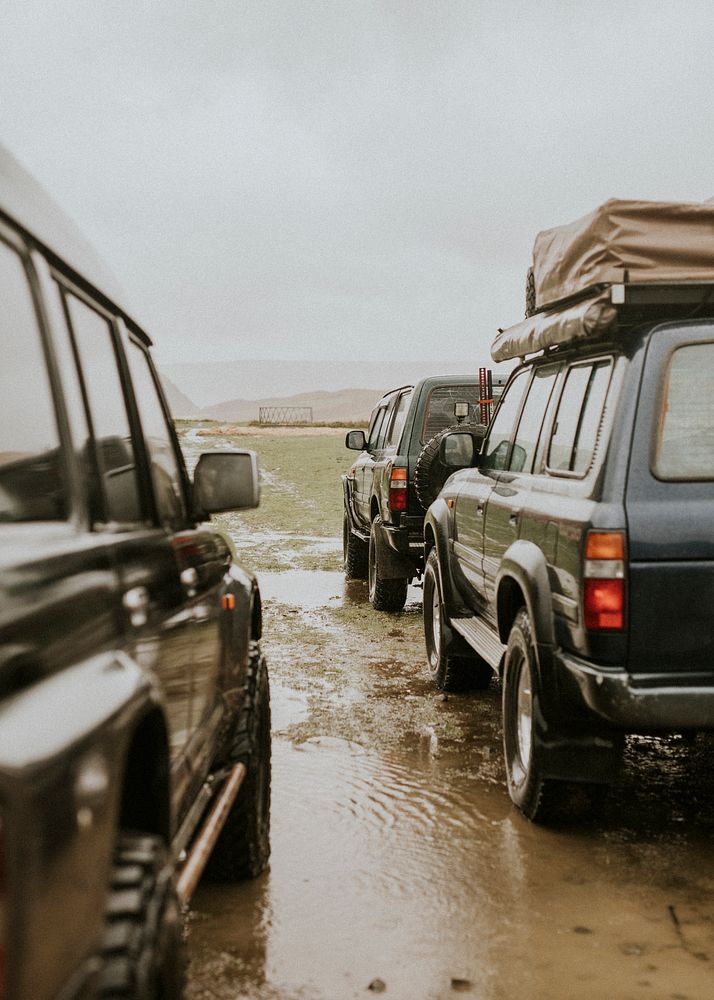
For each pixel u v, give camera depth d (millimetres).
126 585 2342
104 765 1803
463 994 3430
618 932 3885
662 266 4457
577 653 4430
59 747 1665
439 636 7605
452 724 6660
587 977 3545
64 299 2449
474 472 7117
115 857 2064
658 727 4211
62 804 1638
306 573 14305
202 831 3205
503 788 5531
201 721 3291
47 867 1583
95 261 2805
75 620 1956
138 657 2326
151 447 3258
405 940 3820
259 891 4250
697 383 4367
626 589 4203
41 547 1930
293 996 3418
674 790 5504
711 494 4277
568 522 4488
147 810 2395
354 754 6102
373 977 3545
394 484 9859
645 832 4918
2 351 1961
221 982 3506
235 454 3840
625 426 4348
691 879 4379
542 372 5867
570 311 4930
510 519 5559
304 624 10320
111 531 2463
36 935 1551
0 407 1920
